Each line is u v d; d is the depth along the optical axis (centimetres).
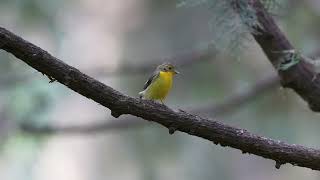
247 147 510
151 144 1691
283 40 646
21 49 458
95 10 1856
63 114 1898
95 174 1964
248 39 659
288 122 1515
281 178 1905
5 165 1474
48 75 470
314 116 1541
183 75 1530
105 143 1931
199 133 505
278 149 511
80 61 1798
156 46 1727
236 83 1486
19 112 1259
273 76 1030
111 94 484
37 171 1867
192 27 1677
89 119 1933
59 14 1482
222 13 652
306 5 1252
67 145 2019
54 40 1483
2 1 1428
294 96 1495
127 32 1820
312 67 654
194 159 1728
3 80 1288
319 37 1245
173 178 1708
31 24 1457
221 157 1800
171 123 499
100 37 1841
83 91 478
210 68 1510
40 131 1247
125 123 1179
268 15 646
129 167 1747
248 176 1894
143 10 1772
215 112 1055
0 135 1258
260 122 1509
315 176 1877
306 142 1535
